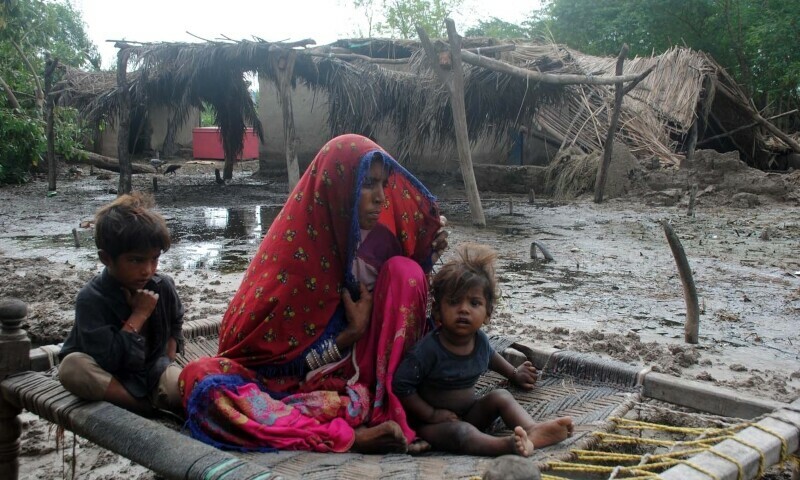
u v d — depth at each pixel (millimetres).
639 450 2938
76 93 18859
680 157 17281
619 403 2924
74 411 2447
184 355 3578
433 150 17516
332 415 2732
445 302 2758
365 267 3070
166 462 2043
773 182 14664
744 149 21594
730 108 20688
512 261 8453
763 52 23391
